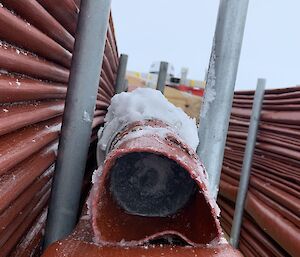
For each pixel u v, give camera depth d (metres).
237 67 2.64
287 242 3.45
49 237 2.18
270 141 4.45
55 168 2.19
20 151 1.56
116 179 1.82
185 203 1.80
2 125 1.37
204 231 1.61
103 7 2.11
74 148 2.15
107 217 1.64
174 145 1.62
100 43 2.14
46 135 2.03
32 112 1.77
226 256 1.53
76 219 2.21
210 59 2.69
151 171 1.84
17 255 1.88
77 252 1.48
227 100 2.63
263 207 4.20
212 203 1.49
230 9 2.59
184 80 11.69
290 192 3.82
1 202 1.42
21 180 1.63
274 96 4.55
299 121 3.86
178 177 1.82
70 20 2.38
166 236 1.68
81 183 2.19
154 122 1.97
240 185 4.82
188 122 2.19
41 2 1.84
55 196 2.17
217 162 2.64
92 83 2.15
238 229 4.83
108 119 2.50
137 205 1.78
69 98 2.15
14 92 1.50
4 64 1.43
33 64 1.74
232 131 5.60
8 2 1.43
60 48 2.23
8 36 1.48
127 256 1.48
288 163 4.02
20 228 1.90
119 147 1.53
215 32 2.67
